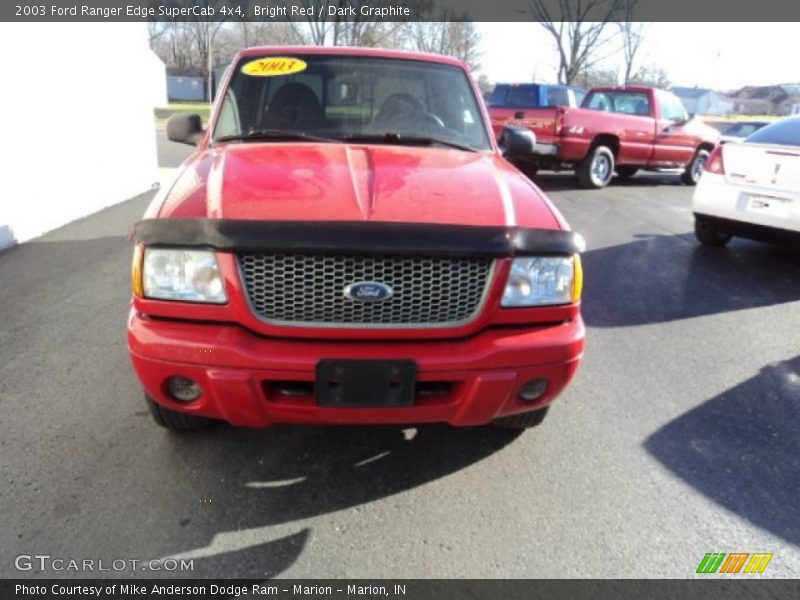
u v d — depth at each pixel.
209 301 2.21
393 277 2.21
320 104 3.49
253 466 2.71
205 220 2.20
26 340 3.92
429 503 2.52
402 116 3.50
